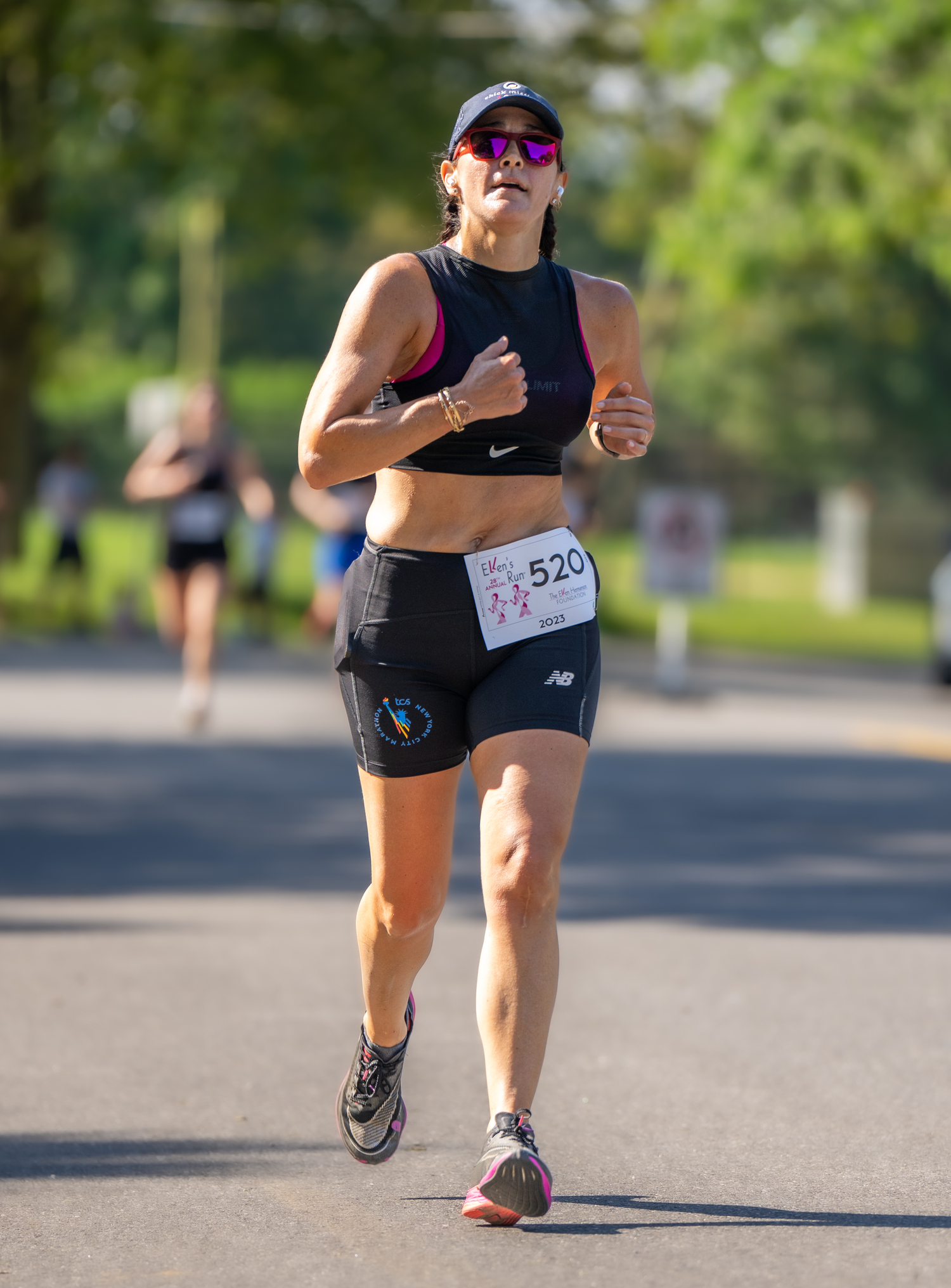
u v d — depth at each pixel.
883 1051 17.25
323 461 12.13
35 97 80.69
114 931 22.58
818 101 70.88
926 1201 12.95
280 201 94.44
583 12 86.12
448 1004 19.09
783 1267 11.58
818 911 24.61
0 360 82.69
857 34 69.19
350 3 84.19
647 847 29.80
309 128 86.62
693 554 54.97
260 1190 13.24
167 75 84.00
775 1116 15.10
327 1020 18.33
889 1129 14.73
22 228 81.94
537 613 12.69
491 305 12.65
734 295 80.25
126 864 27.55
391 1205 12.90
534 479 12.84
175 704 49.84
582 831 31.41
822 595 123.19
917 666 74.62
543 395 12.66
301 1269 11.57
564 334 12.81
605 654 74.06
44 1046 17.17
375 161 86.31
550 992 12.11
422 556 12.64
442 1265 11.62
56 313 86.38
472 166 12.56
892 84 69.81
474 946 22.14
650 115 90.50
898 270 139.12
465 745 12.91
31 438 84.75
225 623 80.44
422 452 12.57
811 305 145.38
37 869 26.98
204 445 43.56
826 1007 19.03
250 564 84.44
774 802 35.25
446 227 13.31
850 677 66.50
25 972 20.30
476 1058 17.03
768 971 20.75
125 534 148.88
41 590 81.56
